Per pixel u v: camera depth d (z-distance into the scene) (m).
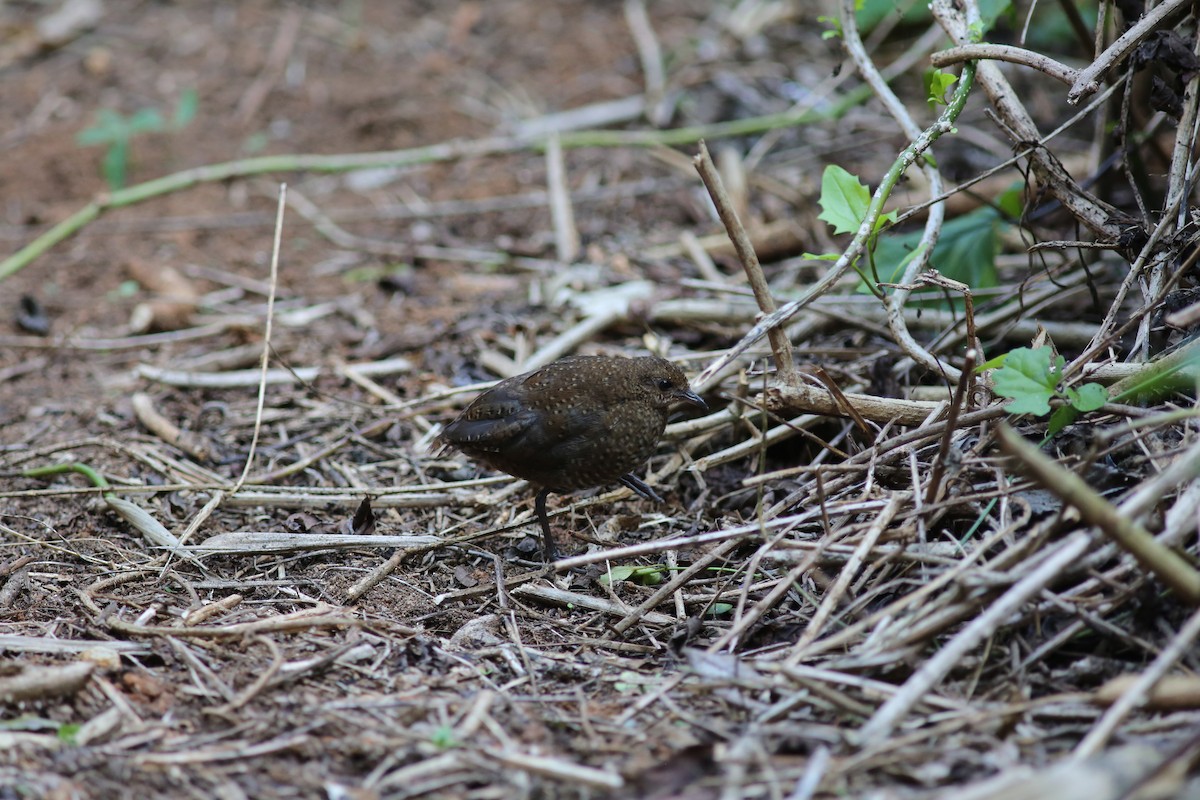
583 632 8.41
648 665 7.84
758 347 11.45
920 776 6.17
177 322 13.73
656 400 9.50
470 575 9.21
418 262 14.83
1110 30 11.08
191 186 16.22
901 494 7.92
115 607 8.45
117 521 9.94
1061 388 7.99
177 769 6.59
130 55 19.86
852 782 6.21
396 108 18.12
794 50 18.58
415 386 12.16
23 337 13.64
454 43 19.84
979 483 8.27
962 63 9.45
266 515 10.05
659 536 9.72
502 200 16.06
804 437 10.30
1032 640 7.21
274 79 19.00
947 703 6.76
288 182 17.08
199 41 20.11
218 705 7.23
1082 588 7.20
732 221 9.02
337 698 7.36
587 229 15.05
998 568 7.08
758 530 8.02
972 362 7.23
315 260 15.15
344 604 8.71
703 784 6.32
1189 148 8.89
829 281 8.88
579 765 6.59
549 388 9.39
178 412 11.84
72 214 16.22
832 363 11.19
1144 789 5.38
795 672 6.85
